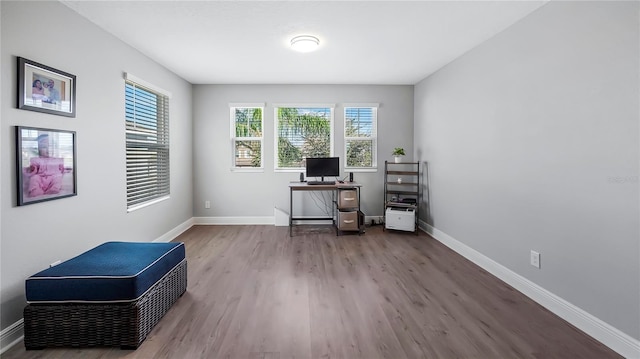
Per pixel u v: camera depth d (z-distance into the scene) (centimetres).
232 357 181
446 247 405
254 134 532
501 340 199
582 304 212
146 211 367
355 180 534
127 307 187
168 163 429
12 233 197
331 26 288
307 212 534
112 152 301
